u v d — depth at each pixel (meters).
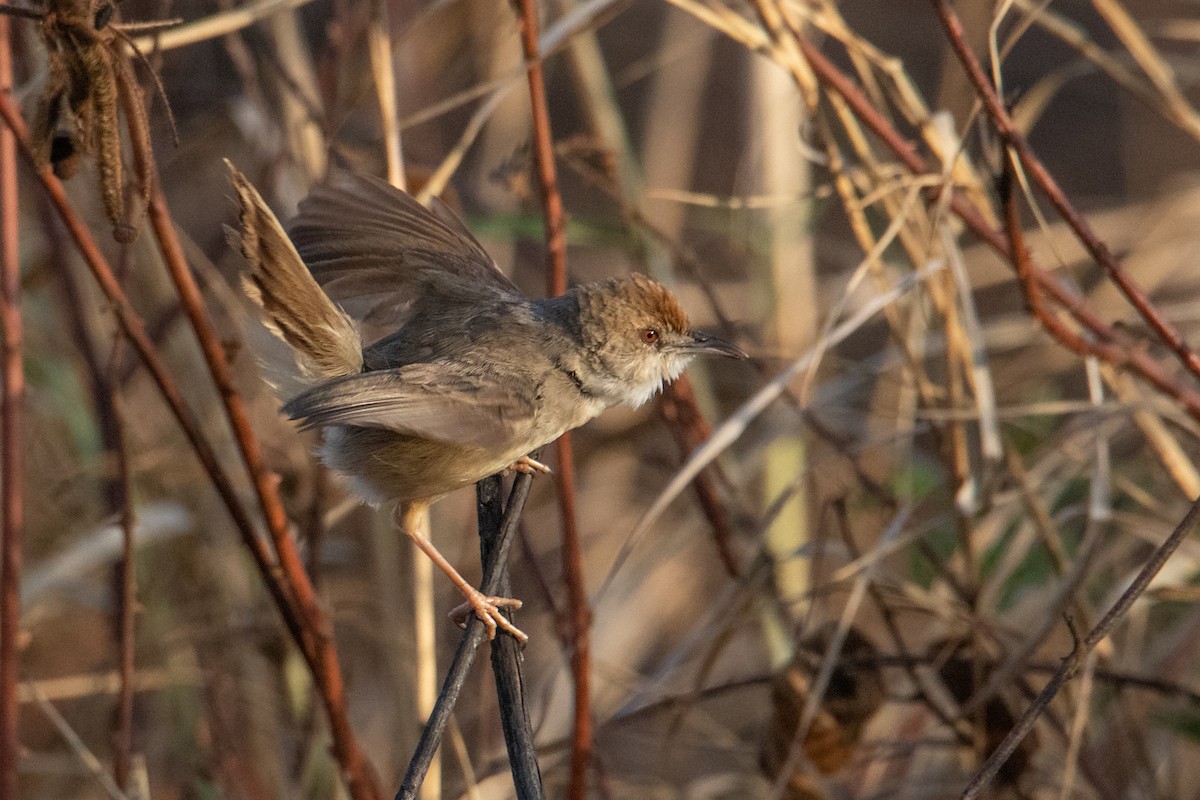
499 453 7.80
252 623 10.46
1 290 8.16
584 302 8.17
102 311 8.53
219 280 10.33
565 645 9.70
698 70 14.14
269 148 11.05
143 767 9.46
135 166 6.61
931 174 9.55
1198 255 12.69
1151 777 9.60
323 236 8.70
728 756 12.11
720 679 12.48
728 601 9.38
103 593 11.14
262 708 10.62
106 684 10.25
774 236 11.59
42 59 8.62
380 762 11.12
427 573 8.91
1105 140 17.89
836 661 9.02
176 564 10.75
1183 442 11.26
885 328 15.73
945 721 9.48
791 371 8.92
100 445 11.18
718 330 12.63
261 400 11.02
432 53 13.25
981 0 11.43
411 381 7.43
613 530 12.95
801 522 11.30
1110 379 9.84
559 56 15.05
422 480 7.88
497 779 10.02
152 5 11.45
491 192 12.94
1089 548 8.73
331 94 11.05
